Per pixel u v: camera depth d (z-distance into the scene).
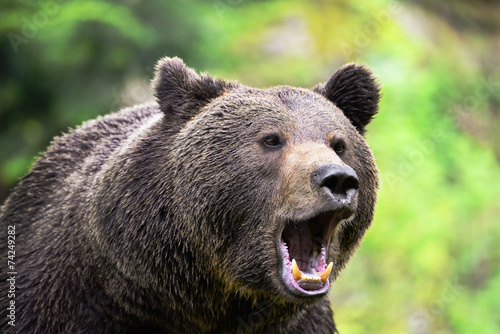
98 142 11.56
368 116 10.86
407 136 28.62
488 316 23.38
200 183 9.43
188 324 10.11
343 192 8.57
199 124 9.76
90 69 24.12
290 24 32.78
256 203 9.33
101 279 9.97
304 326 11.07
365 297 23.33
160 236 9.55
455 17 39.22
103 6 22.98
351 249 10.26
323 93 10.69
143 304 9.88
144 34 23.45
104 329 10.14
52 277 10.29
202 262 9.61
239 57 29.92
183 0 24.73
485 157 30.45
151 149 9.95
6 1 24.00
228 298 9.88
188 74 10.38
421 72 32.88
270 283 9.40
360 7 34.50
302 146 9.20
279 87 10.26
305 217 8.73
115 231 9.70
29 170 12.45
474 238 25.73
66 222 10.47
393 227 24.95
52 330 10.17
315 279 8.88
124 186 9.77
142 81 24.28
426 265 24.09
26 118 26.09
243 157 9.40
